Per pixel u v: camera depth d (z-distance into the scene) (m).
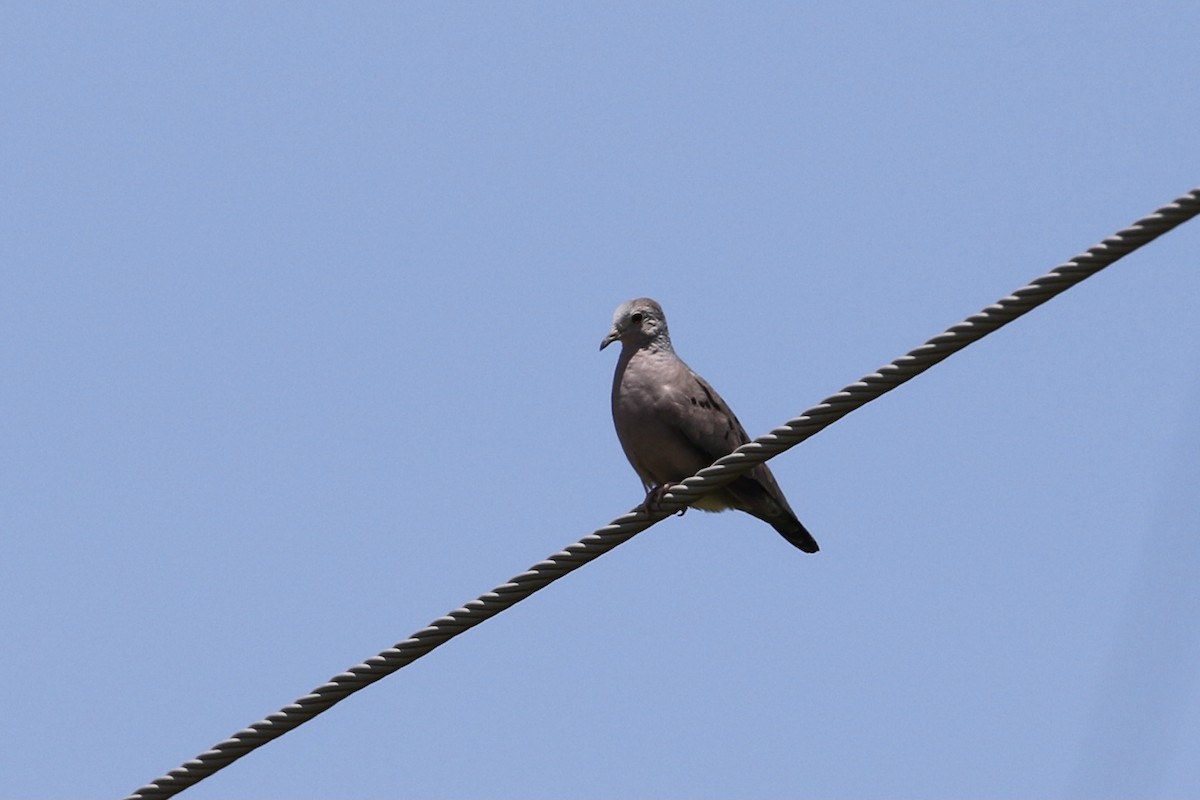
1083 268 11.17
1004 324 11.61
